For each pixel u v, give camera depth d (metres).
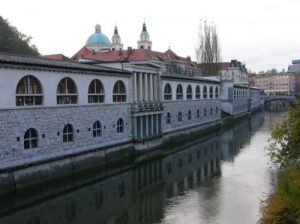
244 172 37.25
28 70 30.61
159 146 49.62
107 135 40.41
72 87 36.00
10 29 88.94
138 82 47.47
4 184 27.97
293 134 19.69
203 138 64.06
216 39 94.00
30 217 25.23
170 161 44.31
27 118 30.61
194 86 64.12
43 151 32.12
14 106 29.41
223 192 30.25
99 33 136.38
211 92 73.38
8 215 25.67
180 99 58.31
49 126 32.81
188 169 39.62
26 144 30.72
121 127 43.00
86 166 36.56
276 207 17.36
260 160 43.19
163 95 53.22
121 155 41.88
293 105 21.42
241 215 24.61
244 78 175.00
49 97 32.91
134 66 45.41
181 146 55.28
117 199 29.16
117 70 42.22
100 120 39.34
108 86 40.91
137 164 42.72
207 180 34.38
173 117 55.62
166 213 25.41
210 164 41.78
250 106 116.06
